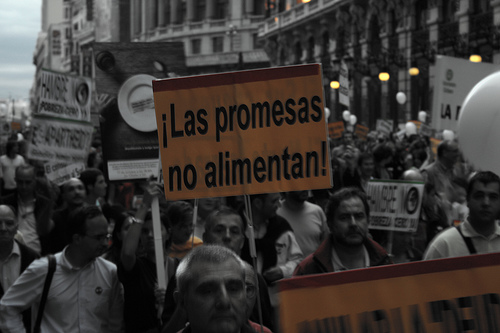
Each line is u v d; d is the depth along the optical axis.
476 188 4.59
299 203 6.96
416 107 36.75
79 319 4.91
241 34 76.94
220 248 2.88
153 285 5.18
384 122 25.33
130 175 6.26
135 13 93.81
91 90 9.91
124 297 5.07
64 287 4.91
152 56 6.45
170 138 4.19
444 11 34.41
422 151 12.61
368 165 8.96
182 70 6.44
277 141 4.12
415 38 36.66
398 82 38.16
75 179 7.59
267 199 6.01
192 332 2.88
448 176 8.48
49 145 9.55
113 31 97.69
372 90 41.47
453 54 33.09
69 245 5.00
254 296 3.80
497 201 4.56
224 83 4.16
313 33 50.31
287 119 4.12
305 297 2.78
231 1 77.38
